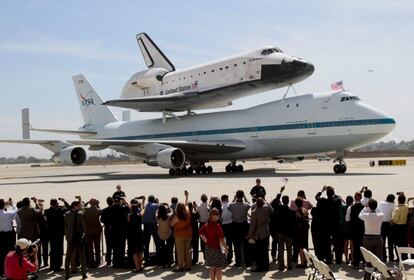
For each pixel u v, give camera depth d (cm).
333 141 3155
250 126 3522
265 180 2858
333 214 1034
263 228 991
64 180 3659
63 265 1127
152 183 2906
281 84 3641
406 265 969
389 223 1030
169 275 991
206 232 888
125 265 1077
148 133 4281
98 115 4825
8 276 736
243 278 948
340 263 1052
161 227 1041
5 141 3384
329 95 3228
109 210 1084
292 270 1009
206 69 3981
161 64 4650
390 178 2831
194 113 4191
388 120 3017
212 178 3172
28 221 1052
